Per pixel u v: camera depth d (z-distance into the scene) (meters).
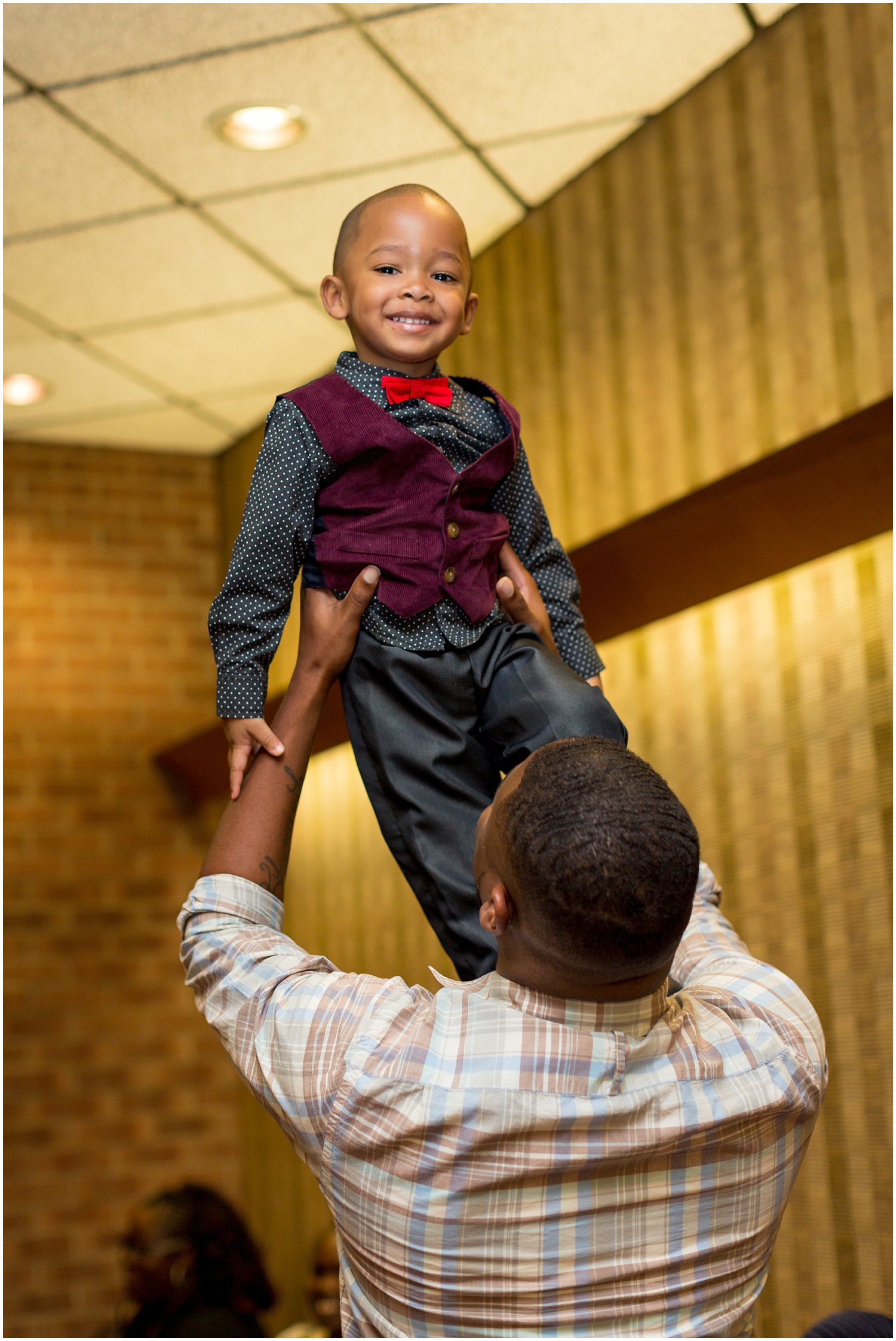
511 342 4.39
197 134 3.74
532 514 1.59
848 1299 2.97
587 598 3.76
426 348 1.47
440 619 1.39
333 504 1.41
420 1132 1.02
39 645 5.77
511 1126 1.01
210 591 6.12
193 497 6.18
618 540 3.55
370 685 1.38
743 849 3.40
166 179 3.95
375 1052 1.05
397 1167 1.03
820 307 3.18
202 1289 2.77
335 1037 1.08
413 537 1.39
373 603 1.38
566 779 1.03
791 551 3.17
